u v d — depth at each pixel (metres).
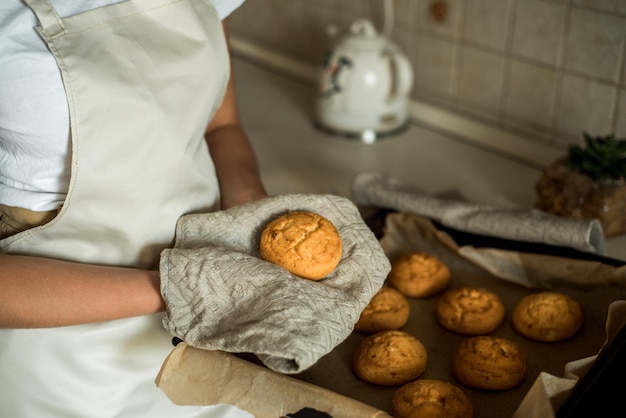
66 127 0.70
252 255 0.75
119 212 0.74
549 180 1.12
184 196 0.78
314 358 0.59
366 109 1.44
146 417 0.77
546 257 0.91
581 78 1.24
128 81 0.72
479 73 1.40
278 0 1.76
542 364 0.83
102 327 0.77
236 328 0.64
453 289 0.96
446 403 0.73
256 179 0.91
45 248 0.75
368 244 0.74
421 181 1.30
